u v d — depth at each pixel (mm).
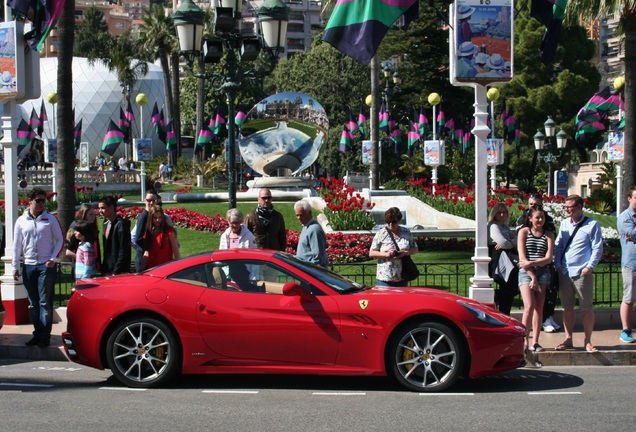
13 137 13133
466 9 11234
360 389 9070
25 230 11328
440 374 8836
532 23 54000
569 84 52625
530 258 10703
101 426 7262
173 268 9266
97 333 9125
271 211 12375
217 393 8836
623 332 11430
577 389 9008
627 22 20656
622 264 11398
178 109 55656
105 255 11961
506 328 8891
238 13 14711
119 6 155375
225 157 49719
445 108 57688
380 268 11375
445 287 14992
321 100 61688
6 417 7621
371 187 36562
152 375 9102
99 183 41844
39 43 12852
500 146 33094
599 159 54312
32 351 11359
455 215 26203
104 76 76000
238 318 8914
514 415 7672
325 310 8844
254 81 73000
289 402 8336
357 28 11828
